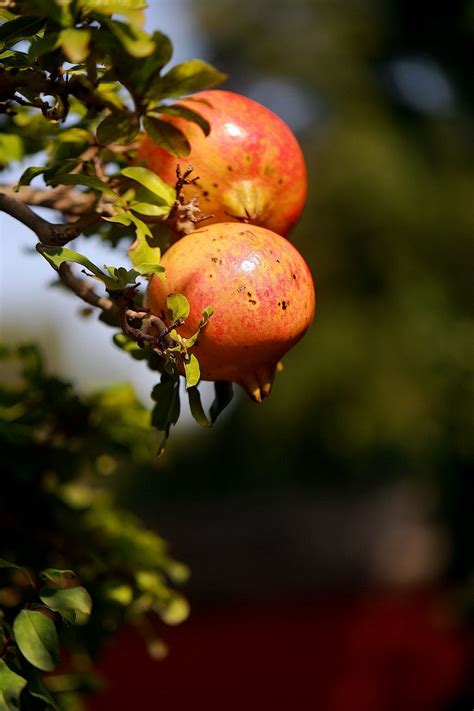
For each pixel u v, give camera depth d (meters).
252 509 13.68
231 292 1.50
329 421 14.12
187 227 1.63
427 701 8.69
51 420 2.26
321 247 14.36
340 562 9.52
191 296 1.51
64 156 1.83
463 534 6.52
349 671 8.91
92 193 1.92
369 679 8.89
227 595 8.93
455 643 8.66
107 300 1.52
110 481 16.08
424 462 7.79
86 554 2.16
